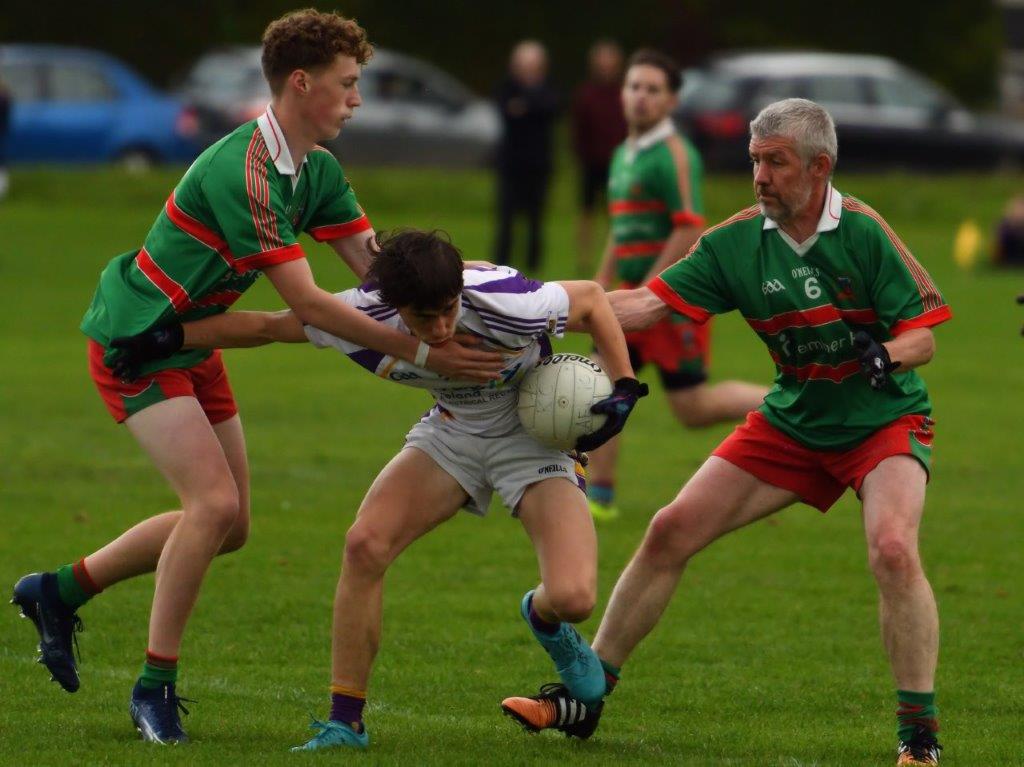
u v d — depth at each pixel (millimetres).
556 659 19938
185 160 107750
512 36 158500
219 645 24797
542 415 19141
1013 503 36000
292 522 33031
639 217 33938
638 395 19406
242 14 150625
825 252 19531
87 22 149125
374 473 37906
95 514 33000
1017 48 196125
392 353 18828
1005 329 64312
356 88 19531
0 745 19234
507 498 19688
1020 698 22656
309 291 18969
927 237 92812
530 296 18969
